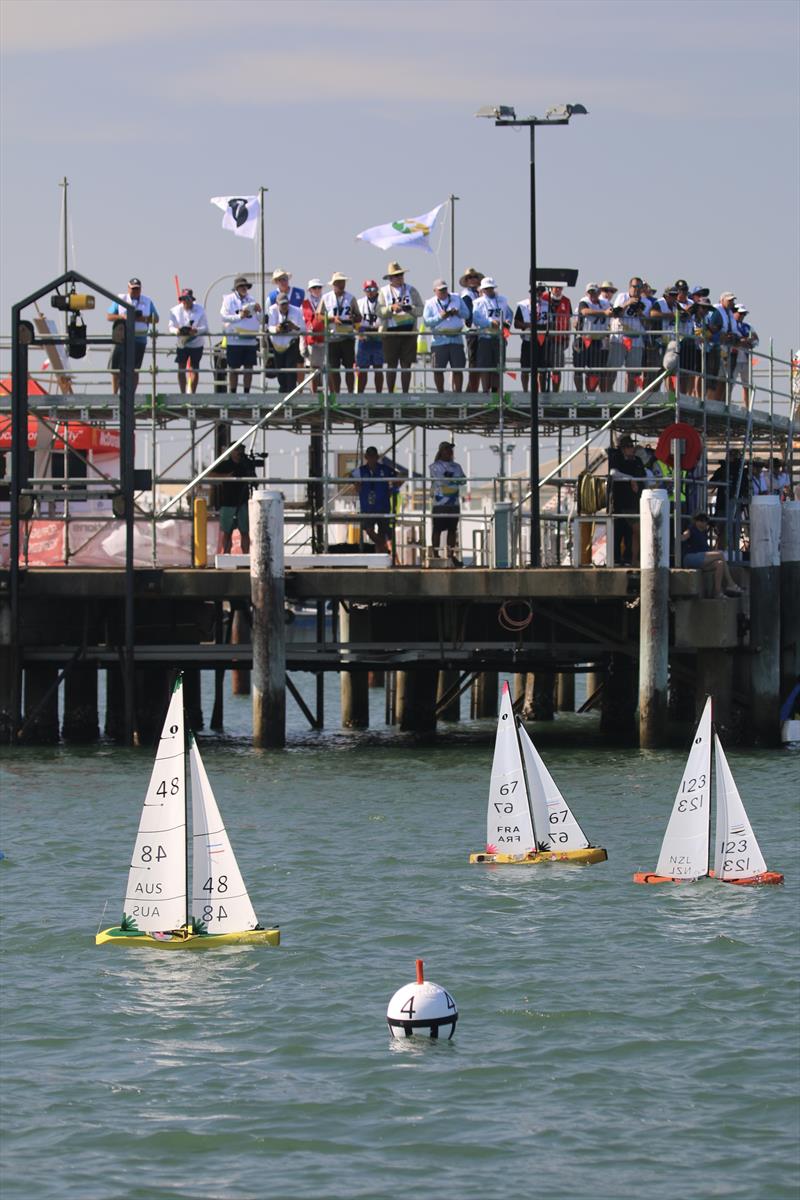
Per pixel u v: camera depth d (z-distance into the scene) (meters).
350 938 30.78
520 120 51.38
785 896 33.44
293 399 54.31
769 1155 21.86
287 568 51.34
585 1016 26.62
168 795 30.55
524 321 54.06
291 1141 22.36
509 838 36.38
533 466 51.62
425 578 50.16
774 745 51.41
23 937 31.00
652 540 49.25
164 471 54.81
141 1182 21.30
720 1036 25.75
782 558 53.62
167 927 30.72
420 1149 22.11
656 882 34.62
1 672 51.12
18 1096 23.78
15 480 49.97
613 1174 21.39
